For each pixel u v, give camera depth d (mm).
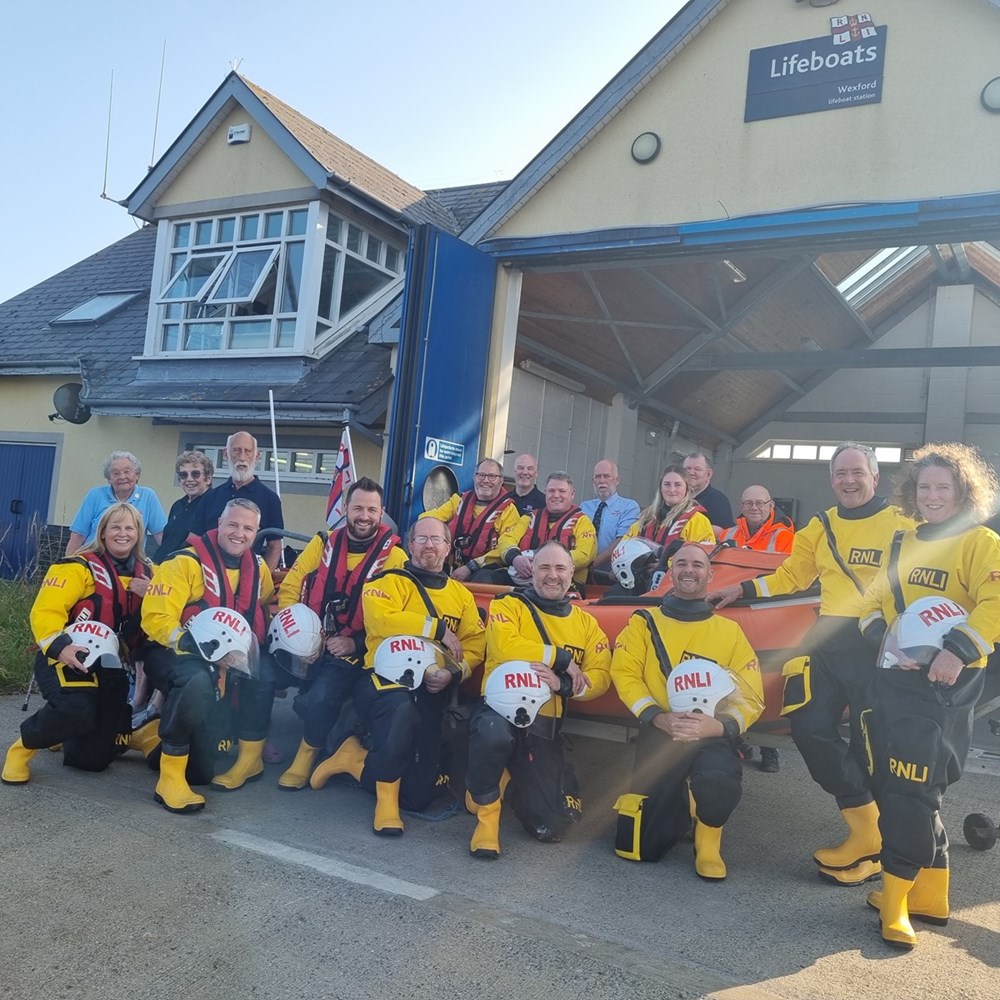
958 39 6832
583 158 8422
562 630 4289
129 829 3982
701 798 3836
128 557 4836
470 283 8695
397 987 2795
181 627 4508
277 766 5211
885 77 7074
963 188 6758
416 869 3754
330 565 4836
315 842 3988
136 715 5789
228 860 3697
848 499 3953
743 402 16297
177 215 12359
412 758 4379
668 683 3979
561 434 12734
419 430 8281
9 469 13906
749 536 6652
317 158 11141
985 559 3303
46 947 2943
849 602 3863
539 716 4207
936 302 15547
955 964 3156
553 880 3754
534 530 6117
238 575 4746
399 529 8211
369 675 4453
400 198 12398
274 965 2891
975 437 15594
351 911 3291
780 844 4391
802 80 7402
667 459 15500
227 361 11750
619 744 6145
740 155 7652
